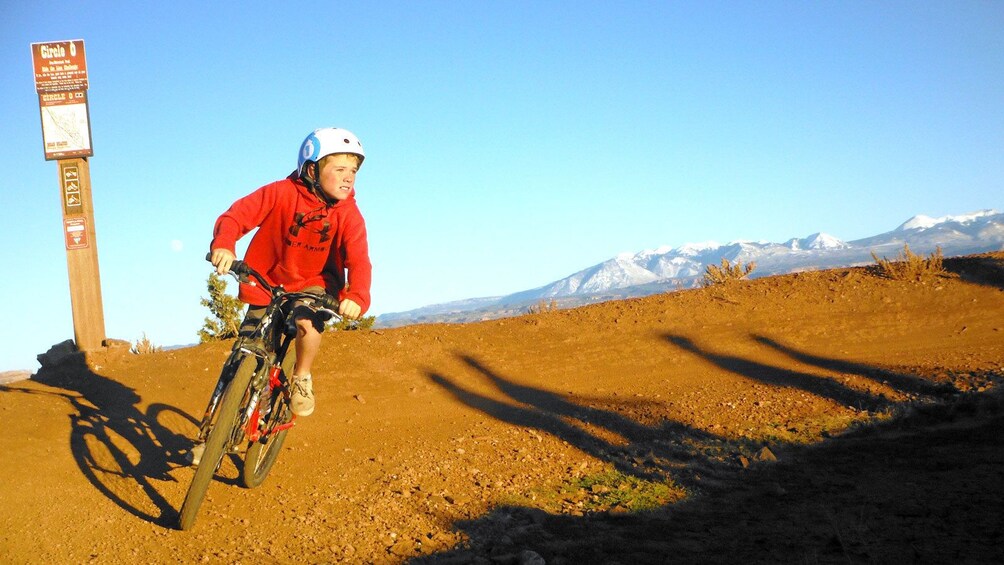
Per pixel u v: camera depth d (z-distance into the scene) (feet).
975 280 35.81
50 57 31.24
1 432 21.29
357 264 16.02
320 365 31.71
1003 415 22.00
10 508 16.58
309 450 22.08
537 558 13.74
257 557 14.38
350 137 15.80
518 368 31.86
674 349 32.86
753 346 32.32
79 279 31.30
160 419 23.71
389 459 21.24
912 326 32.40
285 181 15.96
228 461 20.03
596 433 23.62
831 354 30.48
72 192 31.35
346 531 15.81
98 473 18.94
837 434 22.49
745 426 23.54
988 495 15.71
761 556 13.64
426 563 14.11
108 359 30.71
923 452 19.72
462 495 18.20
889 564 12.67
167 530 15.61
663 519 16.53
